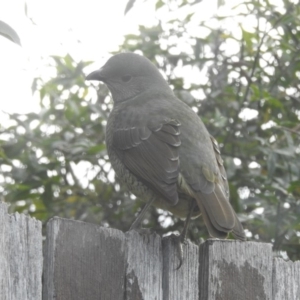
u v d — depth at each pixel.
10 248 5.83
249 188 11.85
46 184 11.91
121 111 9.41
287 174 11.39
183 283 6.96
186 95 12.29
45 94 12.38
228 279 7.08
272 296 7.29
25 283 5.87
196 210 8.43
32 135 12.13
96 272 6.34
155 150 8.45
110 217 12.38
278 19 11.55
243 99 11.65
